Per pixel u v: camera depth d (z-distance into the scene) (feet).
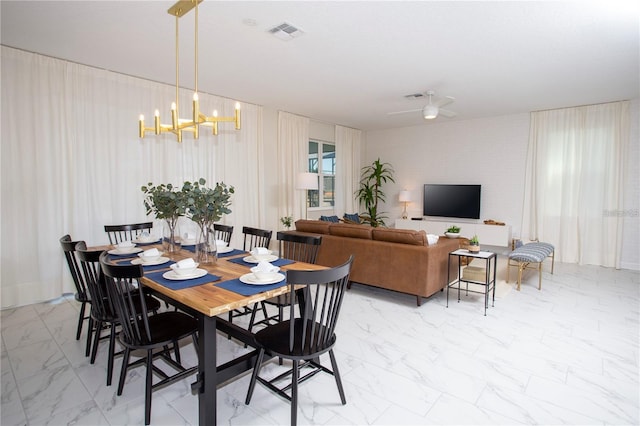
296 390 5.80
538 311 11.59
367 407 6.58
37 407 6.52
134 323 6.01
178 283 6.45
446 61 12.37
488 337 9.62
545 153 19.72
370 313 11.43
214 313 5.21
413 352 8.75
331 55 11.92
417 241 11.78
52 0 8.39
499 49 11.27
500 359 8.41
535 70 13.17
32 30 10.06
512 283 14.94
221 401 6.79
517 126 20.68
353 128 26.43
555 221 19.61
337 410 6.49
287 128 20.97
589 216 18.57
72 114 12.62
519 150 20.67
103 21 9.52
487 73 13.57
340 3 8.60
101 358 8.42
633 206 17.56
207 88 15.97
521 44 10.86
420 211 25.05
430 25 9.70
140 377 7.61
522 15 9.08
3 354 8.54
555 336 9.68
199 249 8.06
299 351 5.89
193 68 13.32
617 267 17.79
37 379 7.45
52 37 10.54
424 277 11.55
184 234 10.76
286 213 21.16
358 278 13.10
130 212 14.20
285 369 8.04
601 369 7.94
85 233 12.99
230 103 17.84
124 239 13.83
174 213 9.06
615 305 12.17
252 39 10.68
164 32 10.20
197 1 8.01
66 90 12.44
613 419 6.26
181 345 9.21
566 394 7.00
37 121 11.85
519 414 6.38
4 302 11.42
